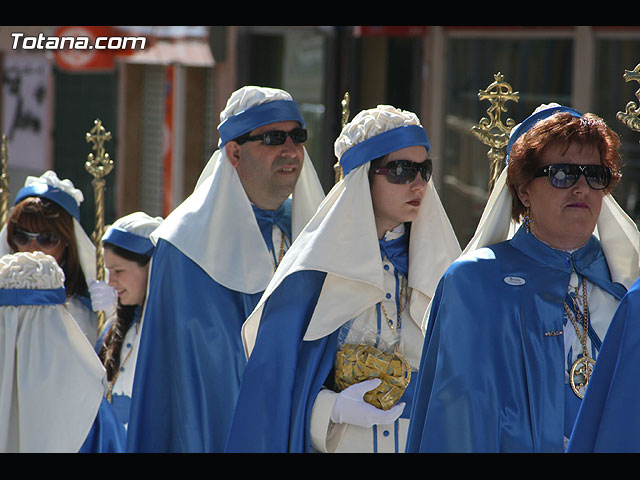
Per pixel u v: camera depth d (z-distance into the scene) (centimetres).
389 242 1504
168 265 1708
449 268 1189
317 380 1434
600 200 1155
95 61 4969
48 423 1572
